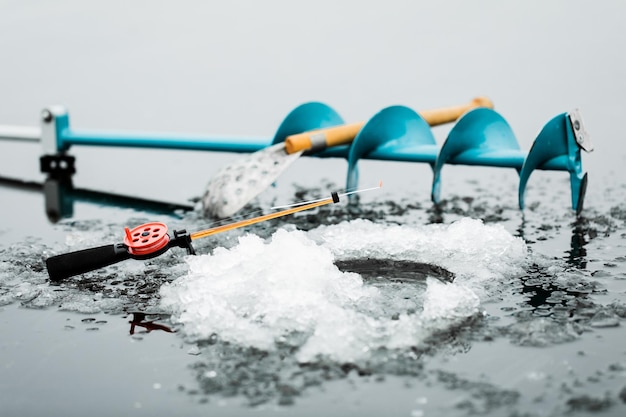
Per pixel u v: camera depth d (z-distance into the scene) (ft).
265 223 5.98
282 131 6.39
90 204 6.57
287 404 4.10
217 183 6.04
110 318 4.73
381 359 4.33
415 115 6.45
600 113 8.09
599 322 4.58
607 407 4.05
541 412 4.03
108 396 4.18
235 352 4.40
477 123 6.11
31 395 4.20
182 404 4.12
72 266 4.99
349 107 8.52
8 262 5.36
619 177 6.75
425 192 6.64
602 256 5.30
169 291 4.91
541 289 4.89
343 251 5.27
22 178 7.30
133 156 7.95
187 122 8.36
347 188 6.32
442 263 5.13
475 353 4.36
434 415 4.03
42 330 4.64
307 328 4.51
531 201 6.35
